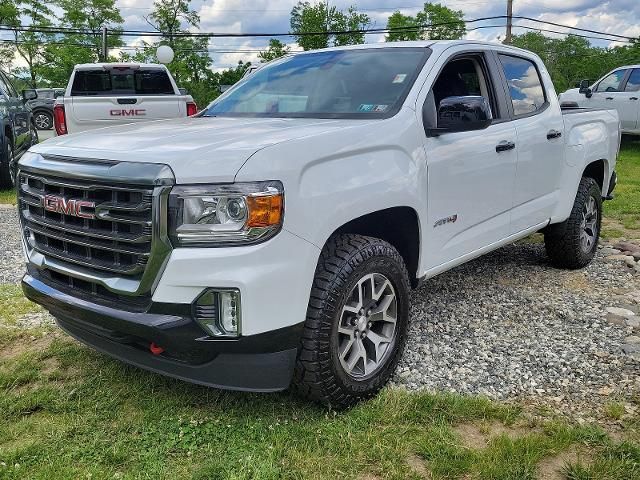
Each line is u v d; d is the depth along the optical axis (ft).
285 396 10.68
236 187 8.48
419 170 11.37
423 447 9.16
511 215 14.93
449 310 15.19
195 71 135.85
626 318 14.57
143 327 8.71
